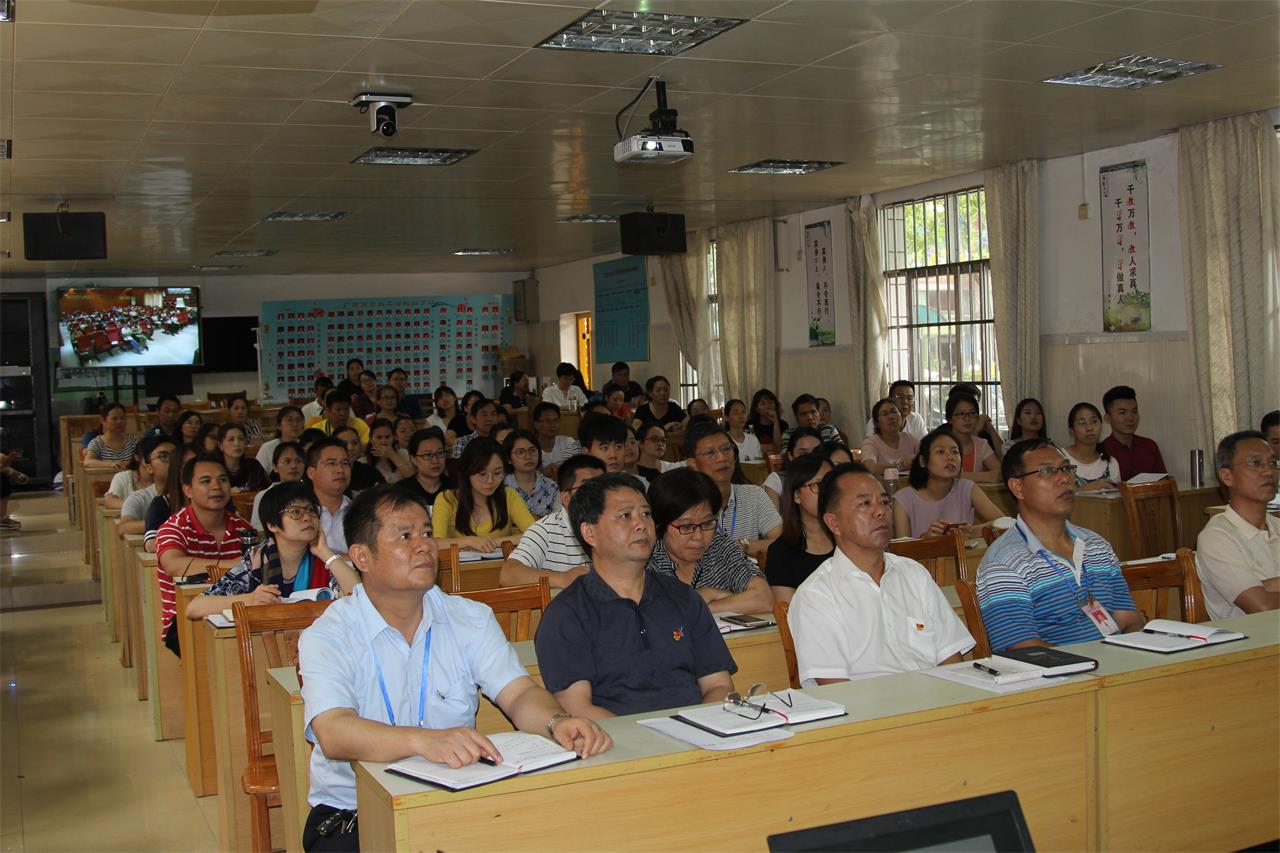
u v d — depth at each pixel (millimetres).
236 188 8797
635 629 2783
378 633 2426
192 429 8422
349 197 9555
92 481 8953
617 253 15453
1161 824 2410
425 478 6250
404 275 18094
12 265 14000
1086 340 8523
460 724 2496
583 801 1921
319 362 17219
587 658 2750
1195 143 7492
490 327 18047
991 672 2387
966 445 7207
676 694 2779
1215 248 7422
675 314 13844
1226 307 7383
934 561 4168
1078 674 2367
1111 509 6195
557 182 9234
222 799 3674
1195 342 7547
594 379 16734
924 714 2178
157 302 16031
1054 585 3166
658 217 9664
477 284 18516
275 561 3955
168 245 12461
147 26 4711
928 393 10180
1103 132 7734
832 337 11188
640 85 6109
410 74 5672
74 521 12133
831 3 4816
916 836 1600
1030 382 8805
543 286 18000
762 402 10398
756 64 5754
